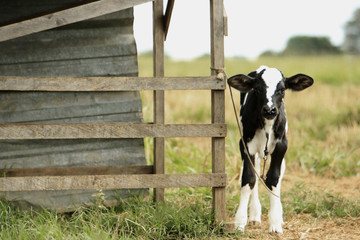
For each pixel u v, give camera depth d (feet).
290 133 40.16
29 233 17.52
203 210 21.20
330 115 48.83
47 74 22.39
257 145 20.83
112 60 22.90
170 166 29.22
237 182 28.89
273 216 20.24
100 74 22.82
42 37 22.25
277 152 20.53
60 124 18.70
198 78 19.24
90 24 22.49
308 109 52.49
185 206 22.20
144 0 18.56
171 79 19.13
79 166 22.48
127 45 22.95
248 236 19.81
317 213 22.99
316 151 35.86
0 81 18.20
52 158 22.53
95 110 22.84
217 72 19.43
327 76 85.92
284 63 118.01
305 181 30.58
